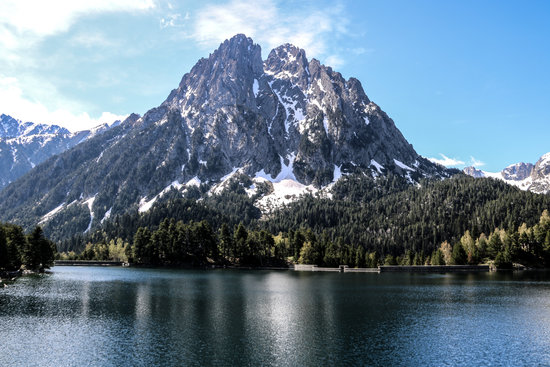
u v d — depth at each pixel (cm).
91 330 7912
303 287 14712
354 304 11019
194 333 7788
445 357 6594
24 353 6562
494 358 6562
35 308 9925
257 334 7775
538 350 6950
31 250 18825
